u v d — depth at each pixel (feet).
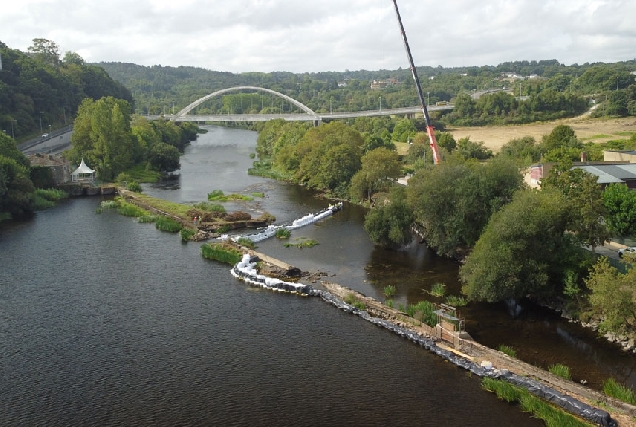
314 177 489.67
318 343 189.67
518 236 211.00
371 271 265.13
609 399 146.82
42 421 149.07
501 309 216.54
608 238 221.05
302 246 307.78
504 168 266.16
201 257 287.89
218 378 168.76
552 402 150.92
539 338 191.62
